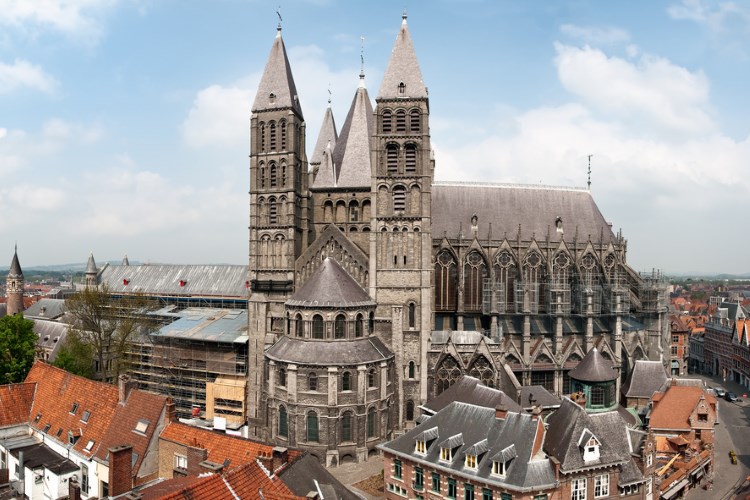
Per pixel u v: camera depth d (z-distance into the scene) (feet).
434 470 198.70
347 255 306.96
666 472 246.47
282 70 319.06
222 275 510.58
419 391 297.94
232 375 341.82
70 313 439.63
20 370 318.45
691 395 286.87
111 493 160.76
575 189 410.11
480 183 393.50
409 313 301.02
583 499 187.01
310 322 273.54
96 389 229.04
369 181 328.08
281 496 126.21
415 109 302.86
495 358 304.50
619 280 391.65
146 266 553.23
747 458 298.76
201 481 123.65
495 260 363.15
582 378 300.81
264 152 318.86
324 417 257.75
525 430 188.55
